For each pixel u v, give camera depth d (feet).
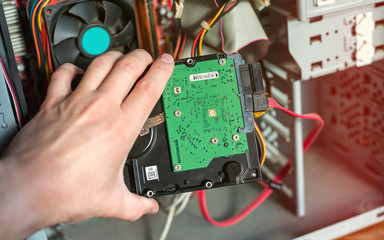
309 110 4.88
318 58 3.38
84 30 3.02
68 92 2.38
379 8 3.34
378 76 3.80
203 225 4.08
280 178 4.03
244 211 3.97
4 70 2.51
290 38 3.24
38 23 2.95
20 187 1.83
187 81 2.70
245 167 2.71
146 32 3.60
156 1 3.66
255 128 2.79
